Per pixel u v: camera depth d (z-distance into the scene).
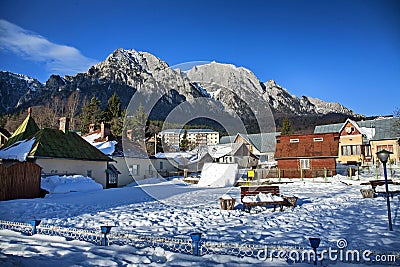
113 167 25.03
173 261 4.72
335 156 27.55
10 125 53.03
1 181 14.34
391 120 37.25
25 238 6.21
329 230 7.28
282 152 29.41
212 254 5.09
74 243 5.80
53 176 18.05
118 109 46.69
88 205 12.32
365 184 20.23
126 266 4.56
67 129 25.47
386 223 7.87
